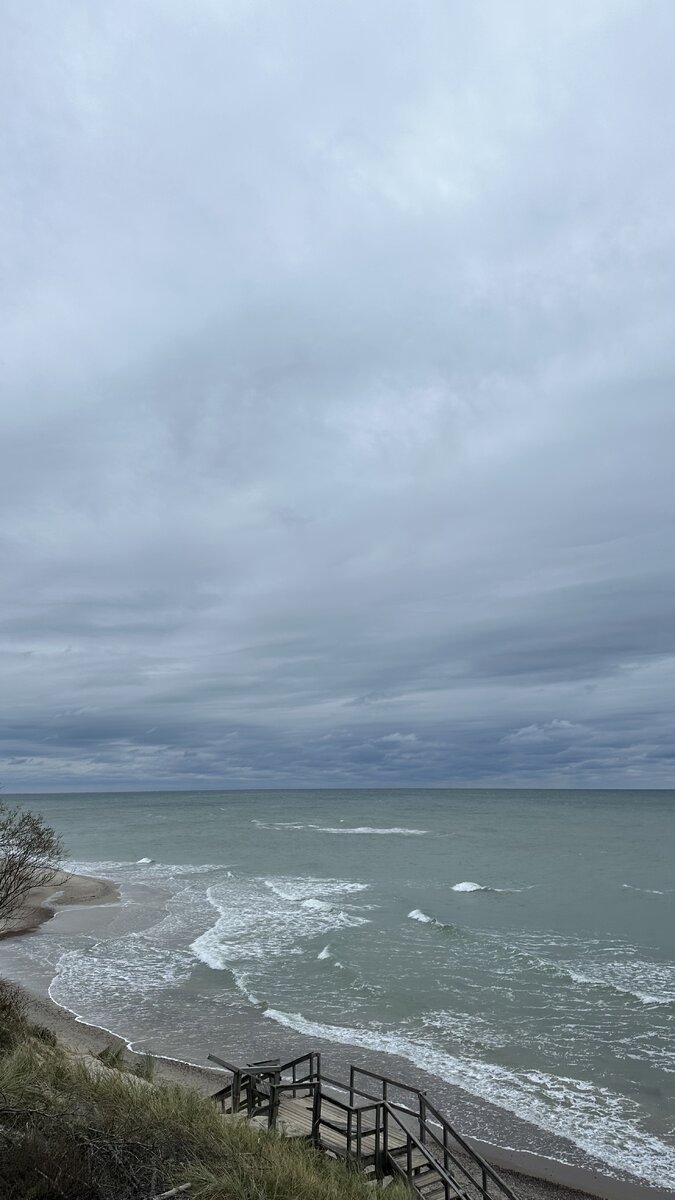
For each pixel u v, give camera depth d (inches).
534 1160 544.4
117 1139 279.6
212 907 1489.9
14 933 1283.2
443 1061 715.4
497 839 3041.3
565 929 1299.2
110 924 1342.3
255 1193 267.3
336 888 1739.7
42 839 640.4
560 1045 753.0
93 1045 744.3
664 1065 701.9
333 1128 445.4
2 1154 252.8
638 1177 522.9
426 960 1073.5
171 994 927.7
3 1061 373.7
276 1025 815.1
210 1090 618.8
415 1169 417.4
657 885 1800.0
